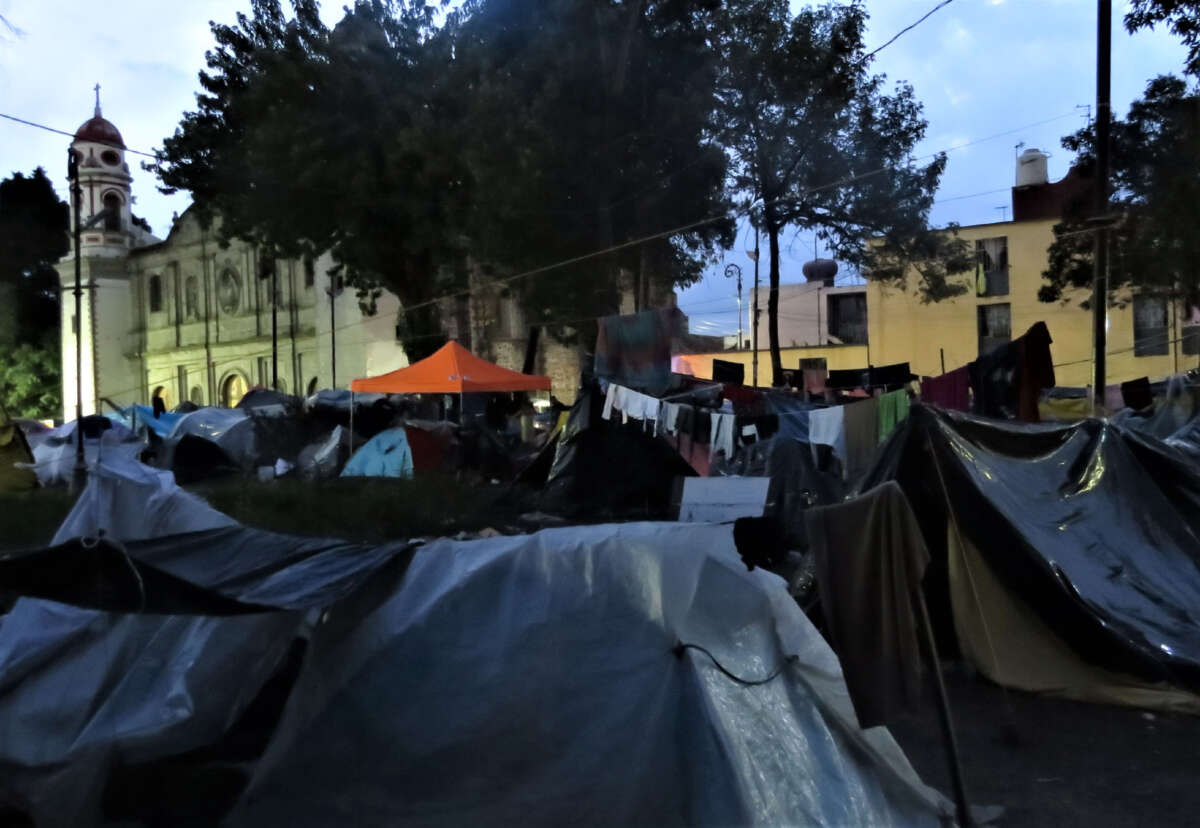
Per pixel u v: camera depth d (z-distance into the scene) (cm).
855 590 429
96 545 416
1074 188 3070
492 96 1842
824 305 3816
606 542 458
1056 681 674
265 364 3959
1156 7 1556
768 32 2119
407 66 2069
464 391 1712
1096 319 1257
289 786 423
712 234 2242
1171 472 792
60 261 4475
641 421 1085
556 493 1059
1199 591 704
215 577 438
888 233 2319
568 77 1844
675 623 433
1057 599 678
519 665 430
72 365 4419
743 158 2262
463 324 2755
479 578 458
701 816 383
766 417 1081
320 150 2022
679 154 2014
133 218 4894
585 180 1888
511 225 1852
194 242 4241
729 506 509
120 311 4506
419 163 1966
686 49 1986
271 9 2252
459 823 404
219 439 1881
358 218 2064
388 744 422
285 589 426
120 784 438
